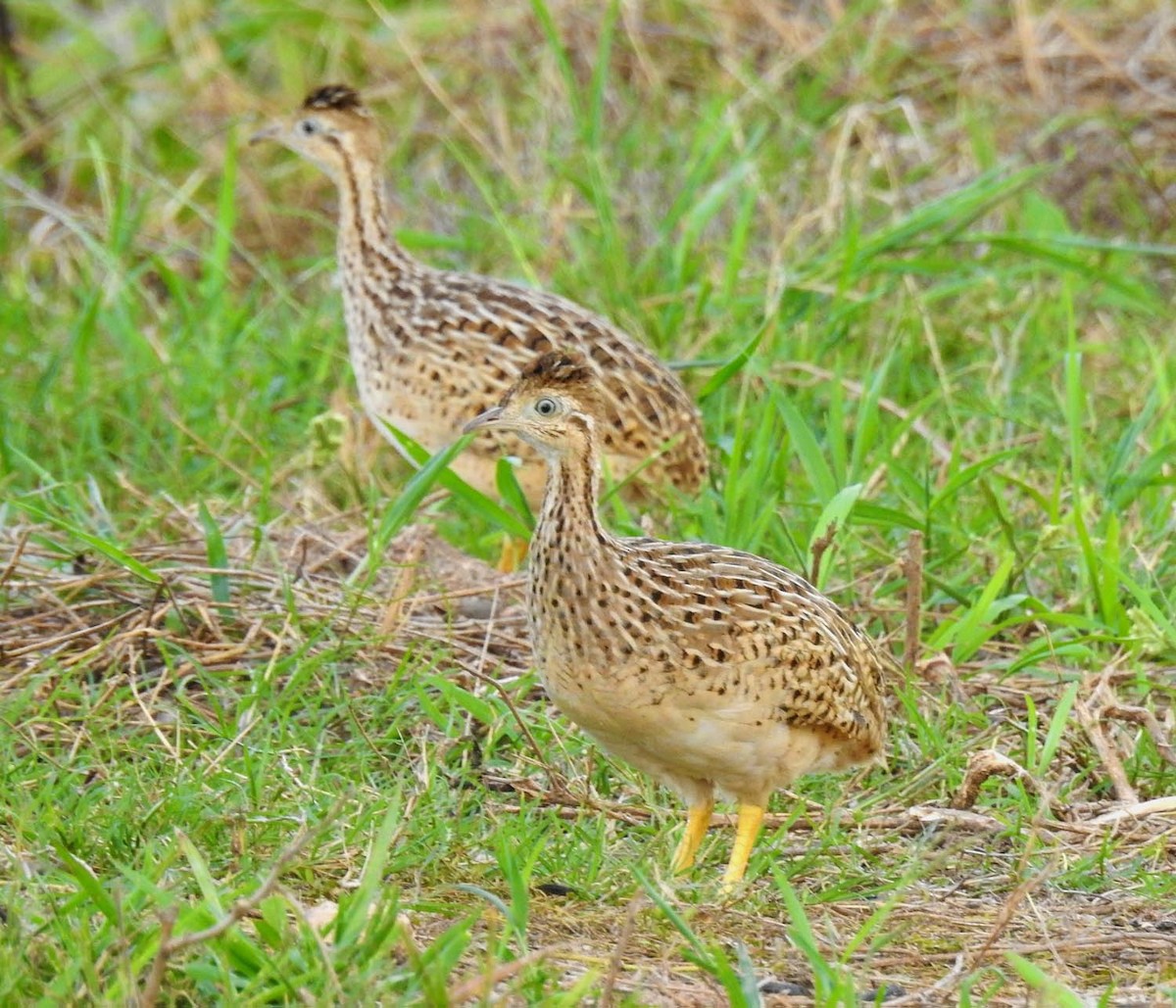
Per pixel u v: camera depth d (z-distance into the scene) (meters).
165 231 20.48
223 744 11.15
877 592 13.25
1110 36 22.41
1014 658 12.98
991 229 20.08
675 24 22.58
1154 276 19.92
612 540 10.04
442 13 22.62
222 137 21.92
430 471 12.32
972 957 9.06
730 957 9.10
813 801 11.22
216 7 23.36
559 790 10.91
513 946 9.00
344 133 15.60
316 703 11.68
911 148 20.70
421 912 9.28
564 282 18.12
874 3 22.45
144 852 9.47
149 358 17.20
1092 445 15.62
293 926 8.79
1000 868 10.32
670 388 14.69
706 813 10.44
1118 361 17.97
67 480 14.77
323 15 22.98
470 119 21.41
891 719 11.88
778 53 22.22
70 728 11.29
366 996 7.87
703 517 13.58
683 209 18.05
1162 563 13.48
